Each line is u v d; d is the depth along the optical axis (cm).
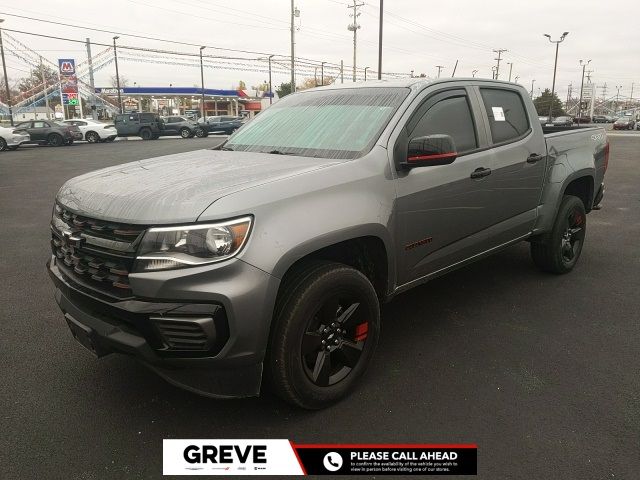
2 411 296
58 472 247
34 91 7288
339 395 300
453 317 423
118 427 282
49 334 399
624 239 682
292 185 275
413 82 374
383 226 311
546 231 486
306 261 286
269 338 268
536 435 272
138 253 246
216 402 306
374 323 313
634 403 300
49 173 1580
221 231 244
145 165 344
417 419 288
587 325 407
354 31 4872
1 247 677
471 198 382
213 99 8694
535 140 452
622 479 240
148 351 250
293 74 4366
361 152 323
